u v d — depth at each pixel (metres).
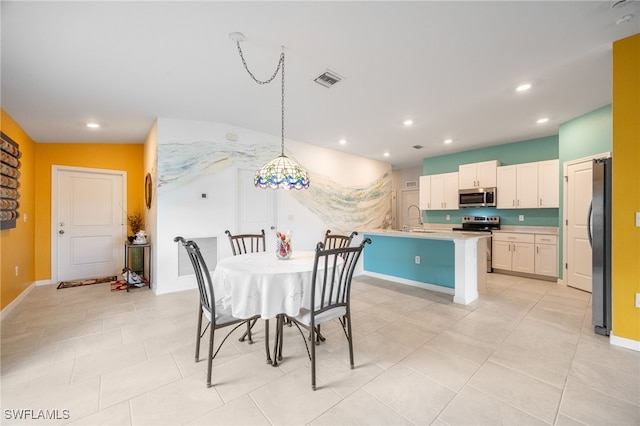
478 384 1.77
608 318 2.41
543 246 4.47
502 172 5.01
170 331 2.57
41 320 2.81
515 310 3.10
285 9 1.72
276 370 1.95
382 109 3.41
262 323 2.82
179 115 3.55
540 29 1.95
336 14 1.77
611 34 2.02
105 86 2.65
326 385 1.77
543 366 1.96
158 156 3.58
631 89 2.10
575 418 1.47
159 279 3.62
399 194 8.04
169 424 1.45
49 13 1.66
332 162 5.47
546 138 4.66
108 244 4.72
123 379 1.83
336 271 2.16
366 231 4.51
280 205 4.63
